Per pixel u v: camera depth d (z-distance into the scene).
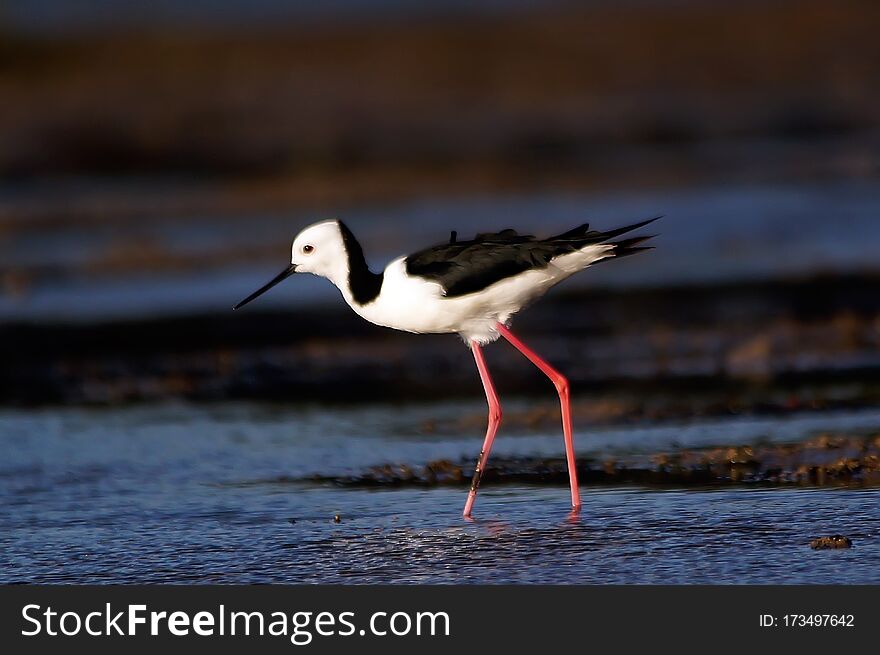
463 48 38.91
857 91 33.34
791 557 7.51
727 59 37.38
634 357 13.41
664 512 8.41
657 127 30.66
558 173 25.89
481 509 8.70
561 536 8.05
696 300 15.74
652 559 7.58
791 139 28.75
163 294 17.42
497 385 12.66
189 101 33.59
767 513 8.29
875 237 18.66
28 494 9.44
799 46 38.12
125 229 21.91
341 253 9.15
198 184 25.98
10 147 29.41
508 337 9.04
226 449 10.58
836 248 18.11
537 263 8.65
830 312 14.70
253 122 31.52
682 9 42.75
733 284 16.44
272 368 13.72
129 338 15.18
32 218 22.97
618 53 38.25
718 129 30.22
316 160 27.86
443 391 12.51
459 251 8.83
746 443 9.97
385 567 7.68
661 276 17.20
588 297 16.33
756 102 32.88
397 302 8.90
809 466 9.25
